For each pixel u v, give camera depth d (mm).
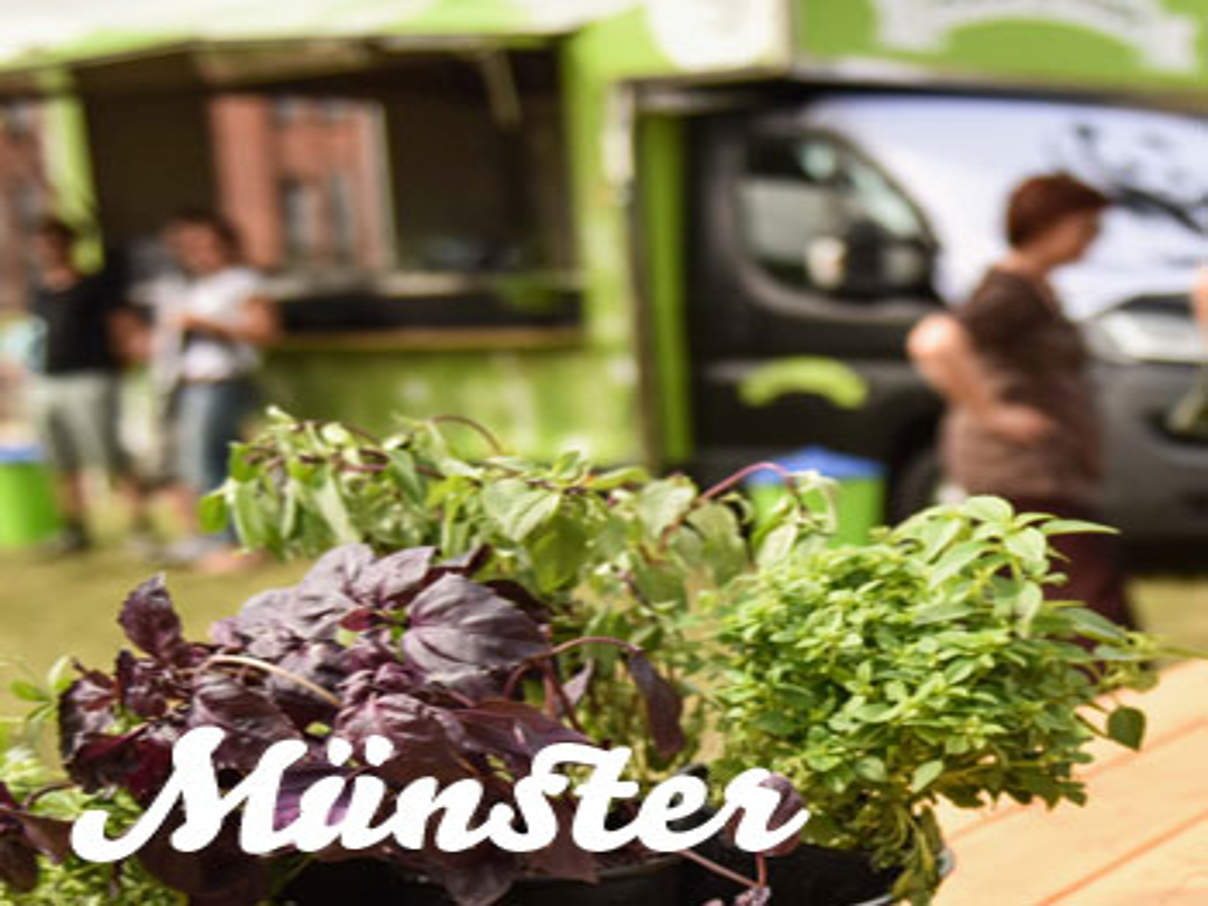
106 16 8039
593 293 7508
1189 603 6535
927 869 1419
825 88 7230
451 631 1239
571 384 7633
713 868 1333
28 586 7957
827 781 1346
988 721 1347
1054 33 7160
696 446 7469
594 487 1568
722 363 7371
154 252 9461
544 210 7742
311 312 8359
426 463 1674
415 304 8023
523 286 7668
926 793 1403
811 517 1580
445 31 7316
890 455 7066
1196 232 6875
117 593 7512
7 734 1475
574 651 1602
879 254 7062
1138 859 2021
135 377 8984
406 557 1309
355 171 8398
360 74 8289
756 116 7293
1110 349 6609
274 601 1313
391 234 8305
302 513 1655
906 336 7000
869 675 1350
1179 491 6566
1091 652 1500
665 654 1594
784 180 7262
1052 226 4508
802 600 1408
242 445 1678
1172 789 2240
